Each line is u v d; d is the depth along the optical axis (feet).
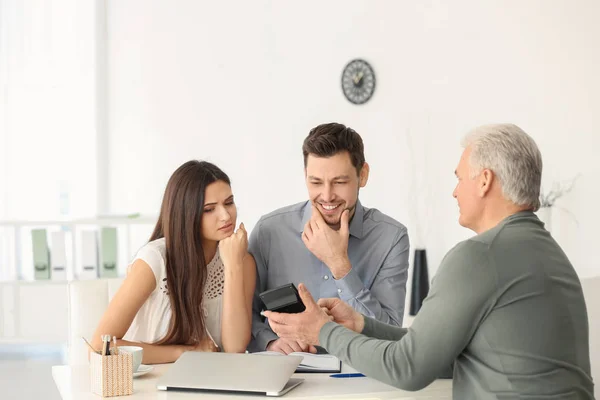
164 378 6.32
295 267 8.17
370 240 8.07
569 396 5.28
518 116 17.40
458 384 5.59
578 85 16.49
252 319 8.14
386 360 5.47
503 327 5.24
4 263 19.21
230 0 20.44
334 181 7.35
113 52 20.42
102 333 7.30
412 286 18.49
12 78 19.76
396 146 19.38
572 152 16.56
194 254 7.57
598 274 16.07
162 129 20.56
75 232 18.69
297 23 20.25
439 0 18.67
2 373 16.55
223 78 20.51
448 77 18.56
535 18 17.11
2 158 19.69
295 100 20.30
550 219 16.56
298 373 6.89
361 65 19.69
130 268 7.63
